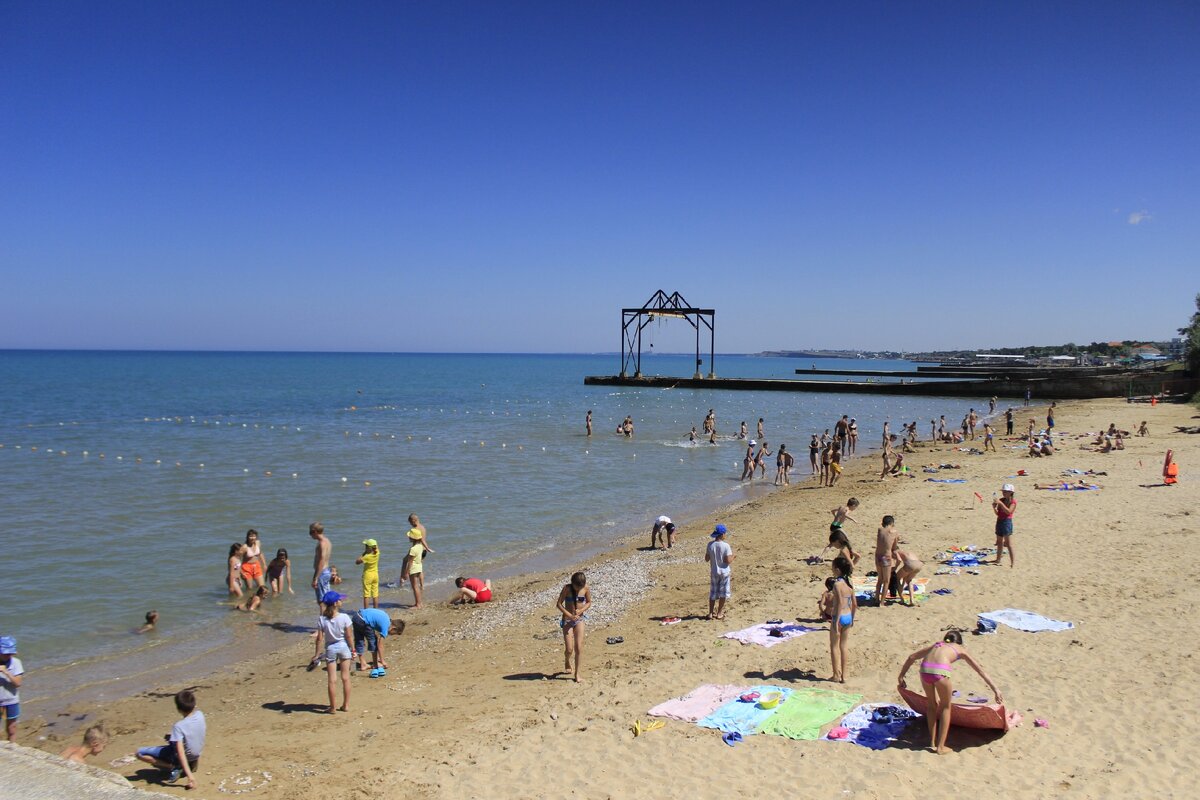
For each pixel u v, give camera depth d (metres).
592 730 8.66
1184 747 7.44
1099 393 67.88
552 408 64.81
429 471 30.38
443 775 7.82
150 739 9.18
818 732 8.16
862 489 26.42
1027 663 9.75
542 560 18.25
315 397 75.69
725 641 11.39
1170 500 19.91
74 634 12.83
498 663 11.62
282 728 9.37
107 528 19.72
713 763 7.66
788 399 76.88
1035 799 6.71
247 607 14.33
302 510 22.48
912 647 10.59
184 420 50.59
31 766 5.17
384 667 11.37
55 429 44.00
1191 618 10.96
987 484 25.16
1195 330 65.88
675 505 25.28
